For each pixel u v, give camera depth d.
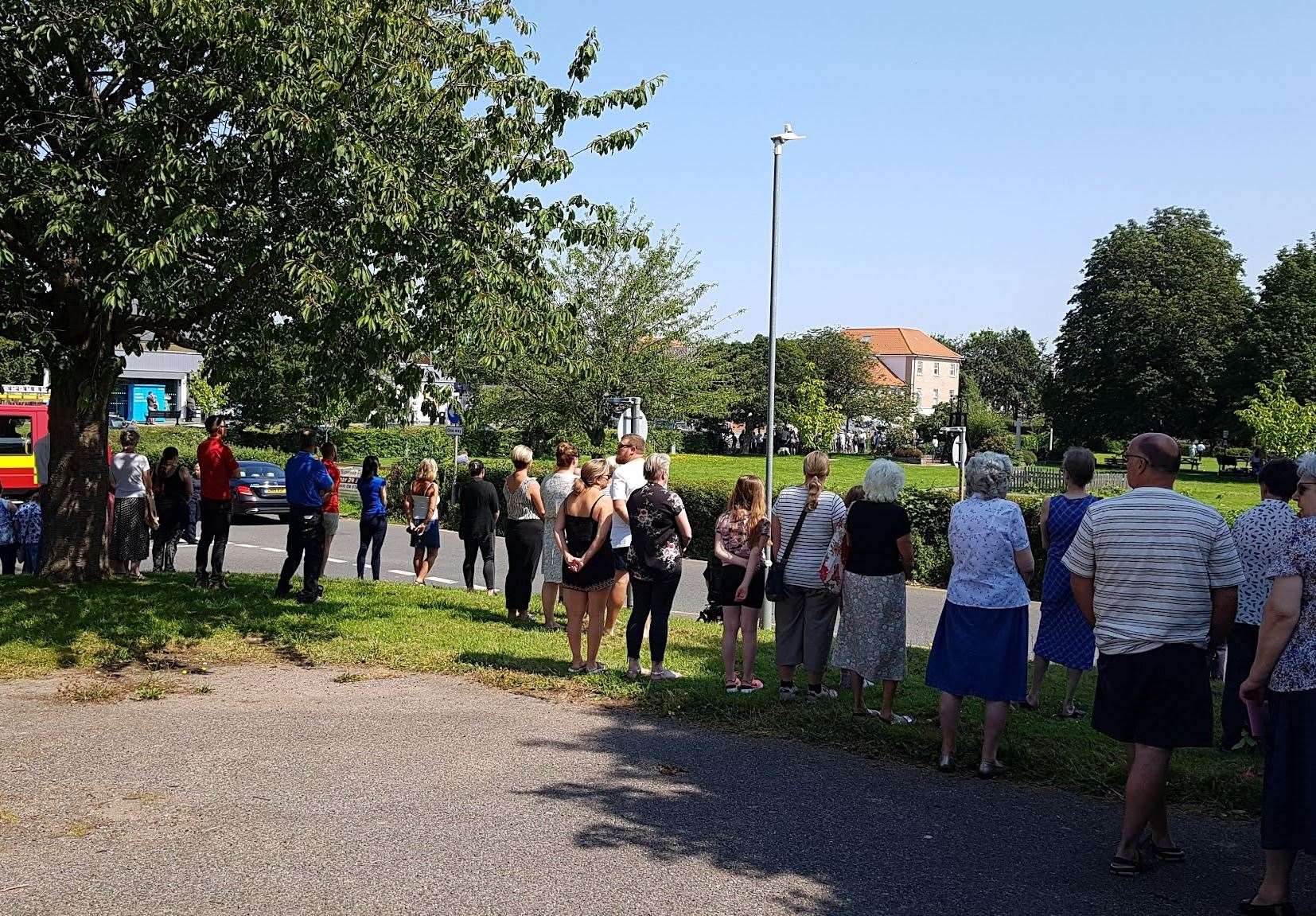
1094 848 5.16
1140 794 4.77
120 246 9.09
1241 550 7.01
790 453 98.25
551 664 9.20
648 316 33.38
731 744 6.91
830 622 8.00
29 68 9.84
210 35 9.38
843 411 104.94
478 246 10.30
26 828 5.17
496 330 9.73
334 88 9.32
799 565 7.93
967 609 6.29
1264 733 4.61
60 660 9.01
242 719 7.37
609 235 11.23
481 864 4.79
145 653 9.39
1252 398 56.66
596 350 33.41
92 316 11.45
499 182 10.77
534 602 13.14
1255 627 6.96
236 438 47.22
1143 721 4.81
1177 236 72.25
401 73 9.84
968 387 92.00
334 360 11.16
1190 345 67.81
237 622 10.67
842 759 6.62
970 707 8.02
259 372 12.91
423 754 6.57
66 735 6.89
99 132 9.61
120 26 9.84
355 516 31.02
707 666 9.60
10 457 28.11
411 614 11.66
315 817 5.39
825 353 105.50
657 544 8.59
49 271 10.91
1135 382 68.00
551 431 33.44
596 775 6.19
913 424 104.44
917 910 4.40
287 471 12.17
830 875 4.76
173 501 15.20
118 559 13.66
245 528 26.41
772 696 8.03
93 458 12.59
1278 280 69.88
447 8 11.23
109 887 4.46
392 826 5.27
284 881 4.55
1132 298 69.12
